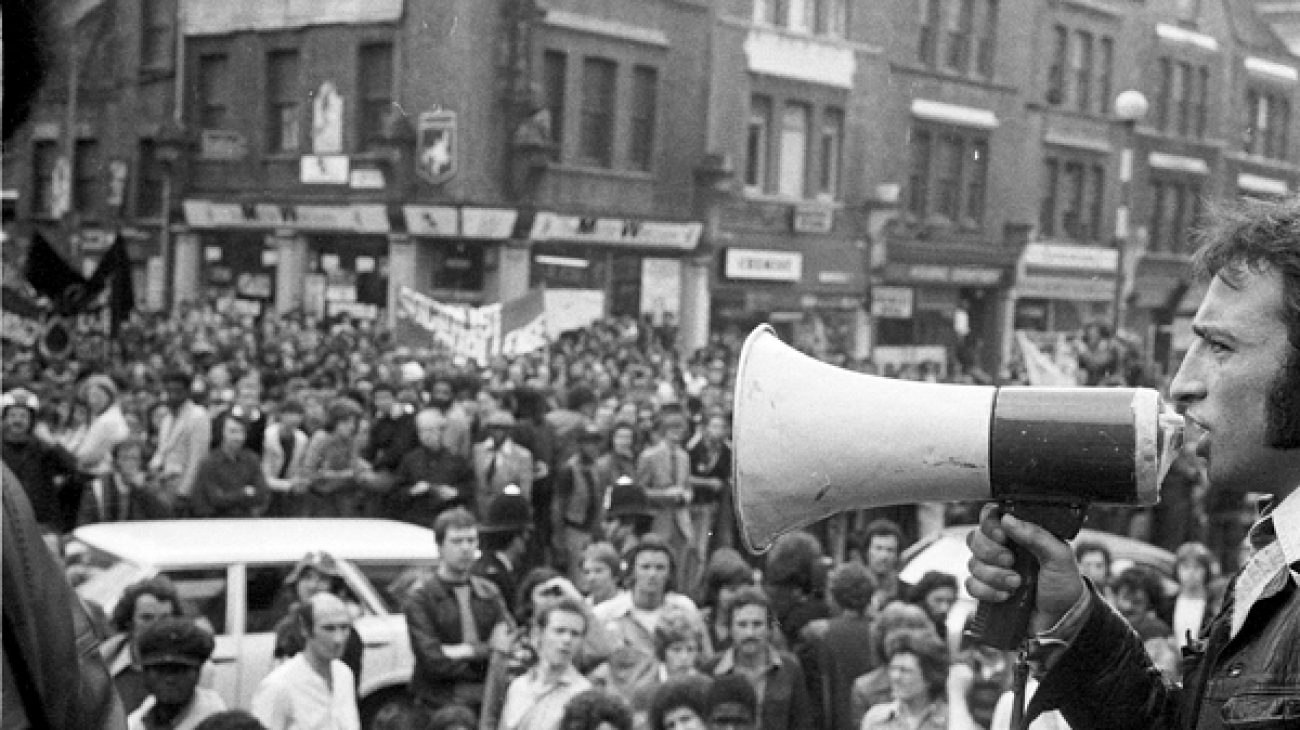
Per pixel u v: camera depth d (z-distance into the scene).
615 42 26.59
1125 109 21.34
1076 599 1.88
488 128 24.97
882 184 31.20
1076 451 1.78
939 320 32.75
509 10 24.81
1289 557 1.67
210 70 28.20
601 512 10.90
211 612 7.54
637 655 6.34
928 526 11.07
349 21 25.72
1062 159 34.66
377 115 25.78
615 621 6.43
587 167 26.31
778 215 29.50
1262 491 1.75
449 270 25.66
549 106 25.83
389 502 10.81
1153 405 1.78
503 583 7.98
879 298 31.25
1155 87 36.38
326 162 25.95
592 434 11.12
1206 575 8.41
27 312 16.38
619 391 16.11
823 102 30.14
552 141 25.88
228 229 27.95
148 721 5.44
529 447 11.18
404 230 25.20
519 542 8.51
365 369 16.16
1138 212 36.12
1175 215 37.31
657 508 10.87
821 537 10.84
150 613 6.03
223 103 28.02
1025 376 21.17
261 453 10.72
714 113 28.34
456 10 24.58
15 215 30.64
